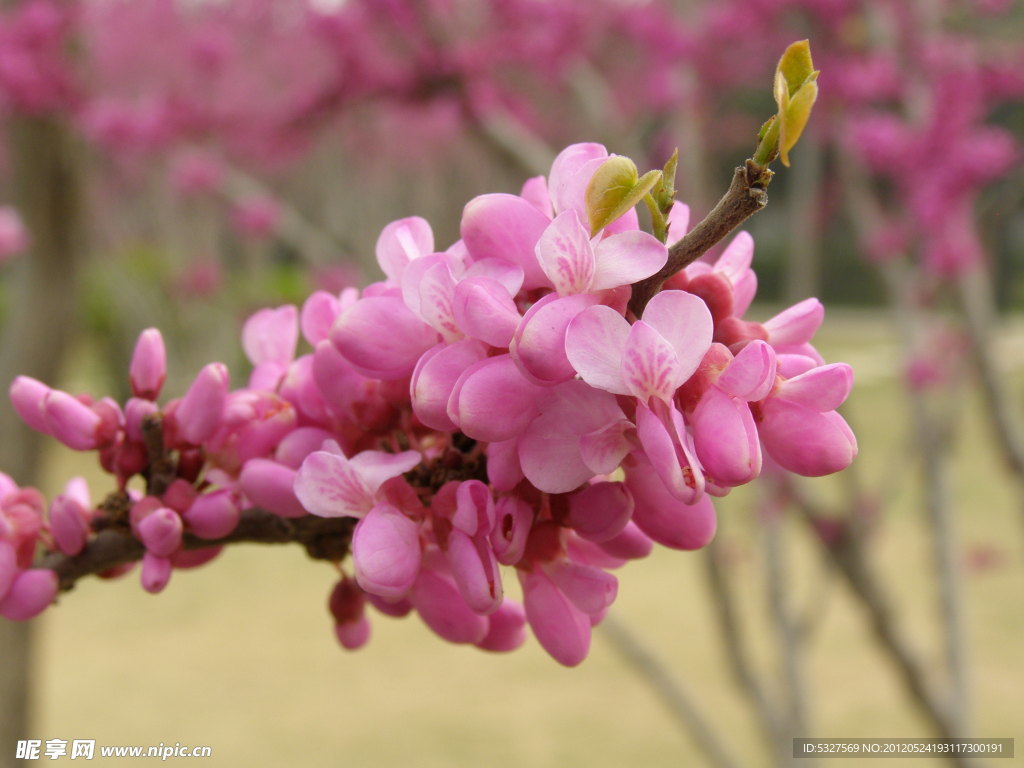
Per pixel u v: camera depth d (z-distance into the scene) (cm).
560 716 80
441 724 79
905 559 101
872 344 250
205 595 110
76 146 53
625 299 13
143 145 71
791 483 49
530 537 14
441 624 15
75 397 16
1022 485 50
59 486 123
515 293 13
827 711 76
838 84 58
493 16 65
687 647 91
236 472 16
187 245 156
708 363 13
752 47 63
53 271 51
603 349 12
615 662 90
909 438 56
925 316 56
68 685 86
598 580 14
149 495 16
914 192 54
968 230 53
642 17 63
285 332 16
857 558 49
